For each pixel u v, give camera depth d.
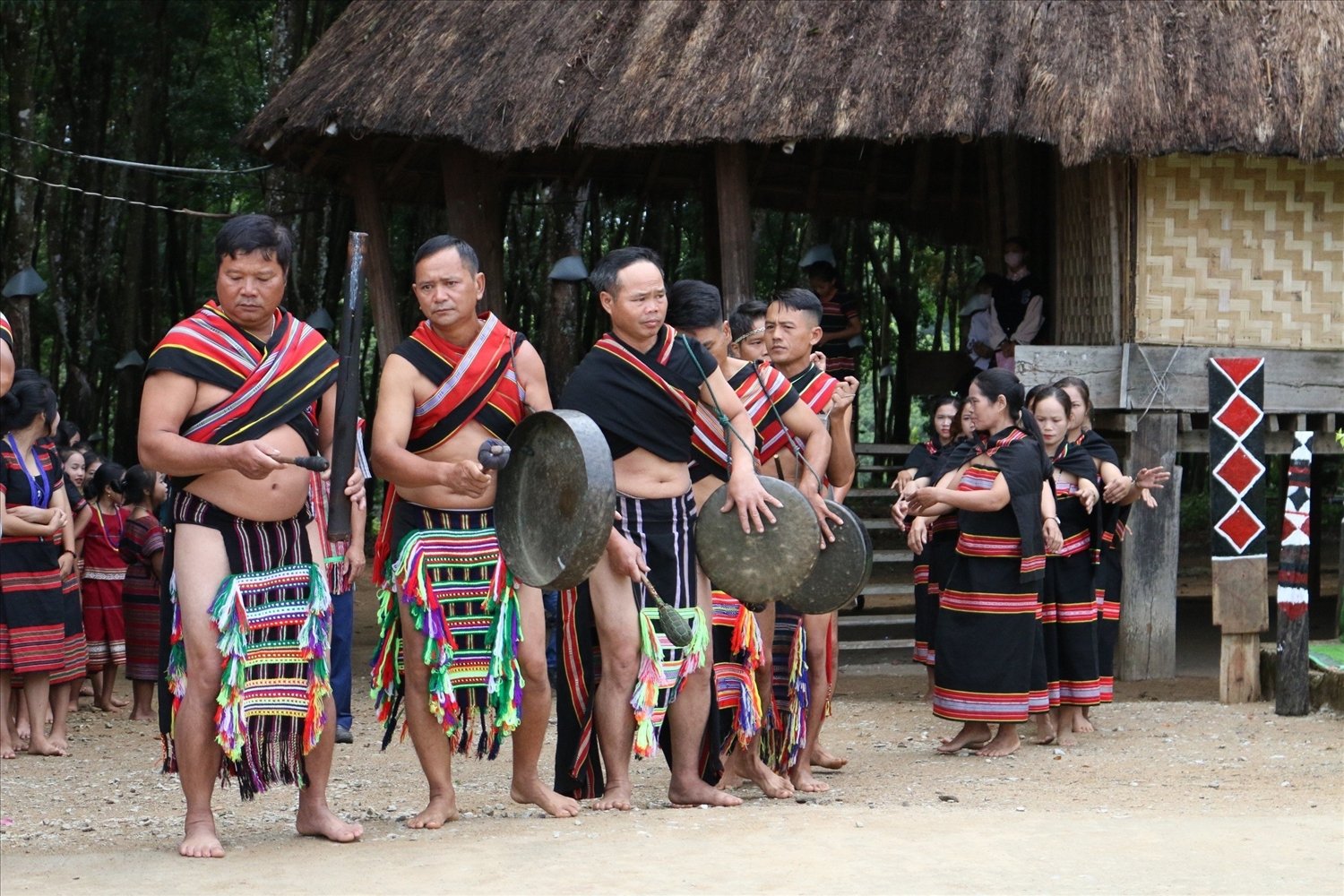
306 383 5.15
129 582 9.93
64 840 6.07
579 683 6.05
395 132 11.37
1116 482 8.41
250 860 4.85
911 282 24.36
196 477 5.01
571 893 4.16
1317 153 10.01
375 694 5.57
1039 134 10.16
